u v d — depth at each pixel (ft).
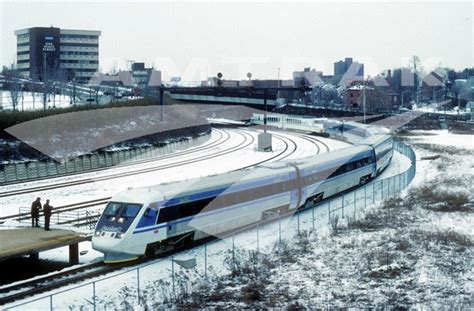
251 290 93.45
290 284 97.30
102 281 94.99
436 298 90.43
